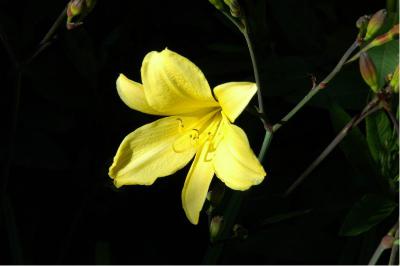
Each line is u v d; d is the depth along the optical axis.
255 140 0.57
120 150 0.49
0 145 0.58
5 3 0.60
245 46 0.58
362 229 0.49
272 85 0.55
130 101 0.48
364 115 0.48
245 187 0.45
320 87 0.47
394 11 0.54
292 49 0.60
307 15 0.59
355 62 0.55
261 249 0.55
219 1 0.47
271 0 0.59
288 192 0.53
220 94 0.46
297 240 0.56
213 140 0.49
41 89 0.58
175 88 0.46
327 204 0.56
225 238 0.51
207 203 0.57
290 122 0.59
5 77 0.60
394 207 0.50
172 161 0.50
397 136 0.51
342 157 0.59
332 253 0.56
